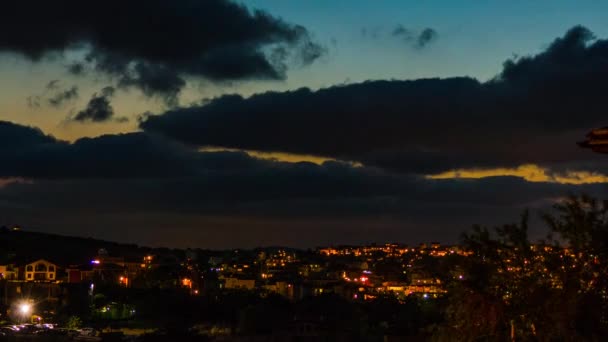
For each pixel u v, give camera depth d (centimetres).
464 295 2419
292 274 18575
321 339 8806
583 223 2317
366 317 10225
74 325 9988
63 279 14212
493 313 2361
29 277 14100
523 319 2333
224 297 11856
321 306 10469
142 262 17850
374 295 13788
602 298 2225
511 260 2416
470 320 2402
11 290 12688
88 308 11244
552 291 2280
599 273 2255
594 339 2167
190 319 10538
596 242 2278
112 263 15850
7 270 14125
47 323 10450
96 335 8938
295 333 9381
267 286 15762
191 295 11856
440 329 2511
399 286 15200
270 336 8944
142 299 11500
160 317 10675
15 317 10675
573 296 2203
